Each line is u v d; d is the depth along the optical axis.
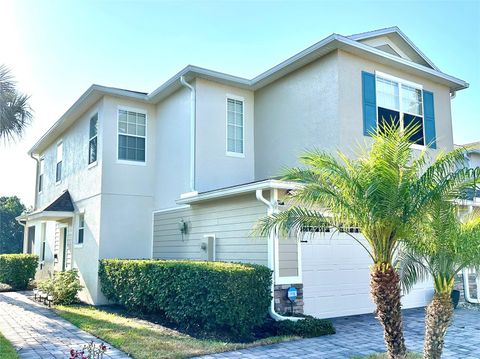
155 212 14.52
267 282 9.06
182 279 9.39
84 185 15.23
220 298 8.44
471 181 6.41
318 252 10.51
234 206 10.95
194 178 12.69
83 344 8.26
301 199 7.06
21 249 39.00
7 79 15.71
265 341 8.18
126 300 11.69
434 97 13.99
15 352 7.51
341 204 6.49
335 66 11.65
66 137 18.09
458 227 6.71
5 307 13.07
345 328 9.40
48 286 13.79
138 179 14.48
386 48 13.66
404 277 7.82
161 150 14.62
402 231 6.52
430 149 13.34
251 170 14.11
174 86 13.70
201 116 13.14
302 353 7.40
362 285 11.23
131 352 7.48
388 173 6.36
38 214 15.91
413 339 8.53
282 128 13.27
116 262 12.40
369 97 12.12
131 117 14.66
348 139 11.42
